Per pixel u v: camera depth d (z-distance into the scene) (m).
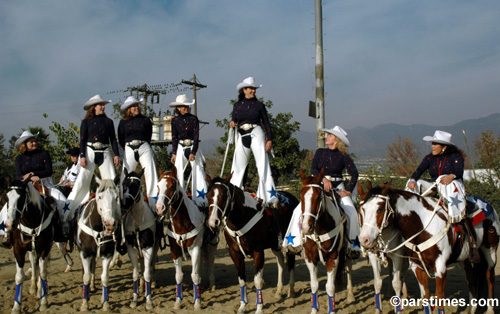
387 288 7.59
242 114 6.97
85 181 7.00
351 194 6.56
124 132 7.46
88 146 6.94
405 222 5.15
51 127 17.42
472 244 5.38
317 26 11.91
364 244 4.82
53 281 8.27
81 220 6.27
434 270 5.12
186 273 9.02
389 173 15.78
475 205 5.69
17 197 5.89
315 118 11.84
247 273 9.16
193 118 7.60
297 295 7.18
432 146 5.93
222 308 6.43
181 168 7.46
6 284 8.12
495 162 15.85
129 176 6.40
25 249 6.36
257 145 6.82
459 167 5.55
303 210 5.26
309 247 5.73
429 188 5.65
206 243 7.11
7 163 23.36
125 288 7.71
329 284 5.67
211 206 5.68
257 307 6.10
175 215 6.17
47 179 7.50
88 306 6.43
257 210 6.25
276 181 18.95
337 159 6.55
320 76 11.82
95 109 7.05
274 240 6.52
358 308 6.38
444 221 5.18
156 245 7.55
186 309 6.39
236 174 7.08
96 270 9.27
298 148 19.48
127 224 6.43
